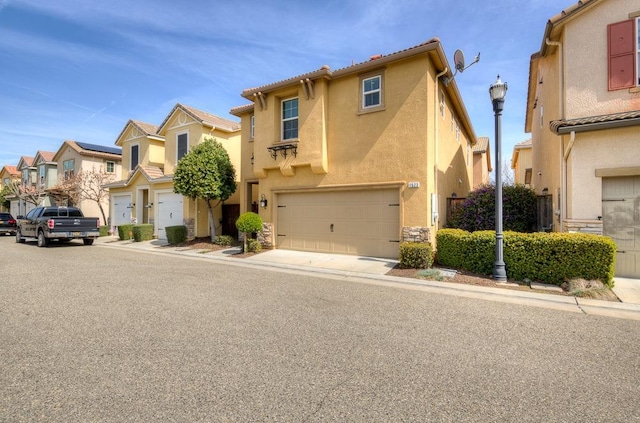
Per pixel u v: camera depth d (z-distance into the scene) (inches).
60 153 1114.7
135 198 773.3
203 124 662.5
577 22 335.0
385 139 412.8
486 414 105.9
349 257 426.0
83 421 100.8
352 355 148.4
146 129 800.3
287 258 429.7
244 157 613.3
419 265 345.4
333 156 451.8
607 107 319.6
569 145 314.3
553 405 111.5
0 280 302.4
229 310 214.1
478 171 922.1
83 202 1023.6
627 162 298.2
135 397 113.9
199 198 627.2
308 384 123.3
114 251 540.4
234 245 562.9
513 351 154.2
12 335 168.9
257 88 495.2
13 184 1131.3
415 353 151.2
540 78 485.7
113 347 154.9
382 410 107.6
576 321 197.5
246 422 100.8
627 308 221.6
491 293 261.6
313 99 456.4
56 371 131.6
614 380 128.3
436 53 386.0
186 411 106.2
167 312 208.7
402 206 398.9
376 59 408.8
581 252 268.8
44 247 586.9
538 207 426.9
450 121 524.1
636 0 312.5
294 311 213.3
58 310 211.5
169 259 454.3
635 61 311.1
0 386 120.2
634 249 300.0
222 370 133.5
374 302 237.3
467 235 331.3
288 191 488.4
